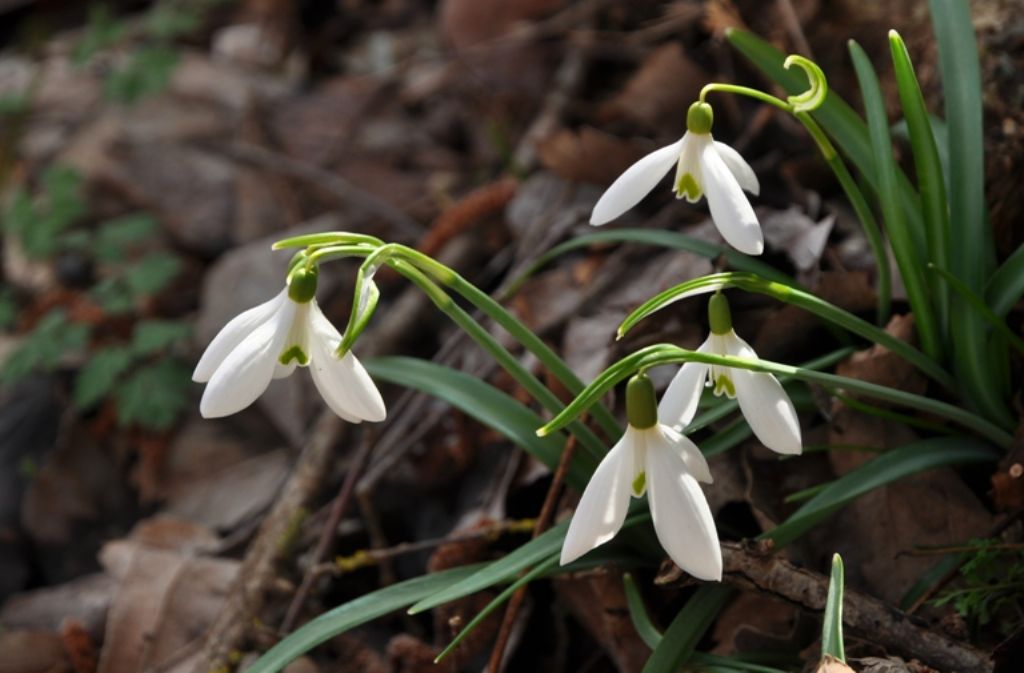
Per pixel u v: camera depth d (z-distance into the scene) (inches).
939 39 23.4
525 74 38.1
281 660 22.5
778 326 25.0
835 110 24.0
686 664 22.6
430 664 25.2
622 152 28.7
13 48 50.3
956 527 23.6
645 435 21.0
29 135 42.9
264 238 37.3
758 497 24.1
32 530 29.7
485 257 31.6
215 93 41.9
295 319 21.2
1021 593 22.9
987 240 23.6
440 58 39.9
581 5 37.0
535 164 33.4
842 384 22.3
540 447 24.1
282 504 26.7
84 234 34.0
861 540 23.8
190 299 36.1
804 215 26.0
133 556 27.0
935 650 22.2
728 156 21.6
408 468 27.3
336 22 45.4
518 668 25.3
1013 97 25.1
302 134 40.3
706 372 21.7
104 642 26.8
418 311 30.1
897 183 23.0
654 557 23.9
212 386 21.0
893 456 23.1
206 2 45.4
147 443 30.4
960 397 23.8
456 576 23.2
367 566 26.8
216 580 26.8
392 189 37.8
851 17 26.7
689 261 26.3
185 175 38.9
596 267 27.3
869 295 24.9
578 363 26.3
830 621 21.2
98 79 44.8
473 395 24.4
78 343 31.0
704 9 31.1
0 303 34.1
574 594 25.0
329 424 27.3
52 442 31.9
